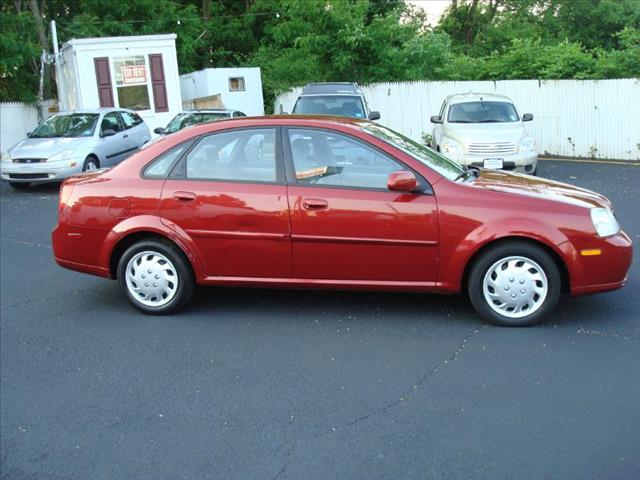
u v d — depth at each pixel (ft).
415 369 14.96
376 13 96.73
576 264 16.65
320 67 80.12
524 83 60.29
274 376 14.84
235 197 17.85
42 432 12.90
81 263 19.10
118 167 18.99
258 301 19.81
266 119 18.49
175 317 18.71
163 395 14.17
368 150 17.67
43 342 17.28
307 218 17.48
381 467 11.30
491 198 16.98
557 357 15.34
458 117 44.19
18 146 43.73
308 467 11.39
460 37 119.55
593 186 40.91
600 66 57.67
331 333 17.19
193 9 98.68
